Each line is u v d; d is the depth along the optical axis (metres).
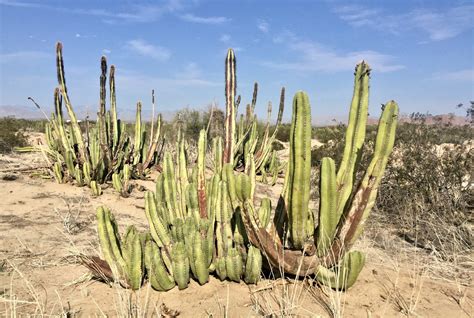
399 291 3.27
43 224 5.00
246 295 3.10
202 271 3.15
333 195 2.79
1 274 3.51
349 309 2.93
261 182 8.84
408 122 7.97
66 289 3.26
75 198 6.33
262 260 3.37
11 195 6.21
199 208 3.57
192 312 2.86
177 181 3.77
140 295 3.11
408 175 6.09
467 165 6.05
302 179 2.81
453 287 3.45
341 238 2.96
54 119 7.33
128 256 3.15
